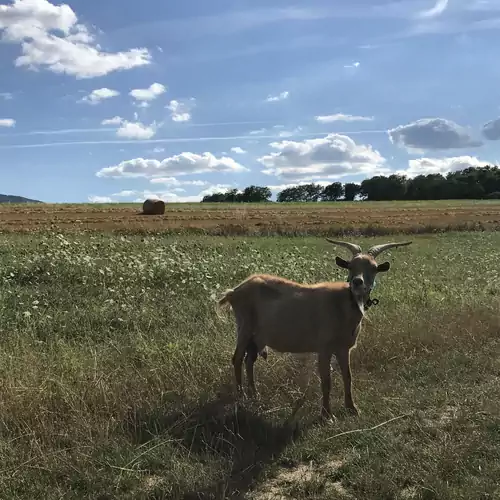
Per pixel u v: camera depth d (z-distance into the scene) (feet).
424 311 34.60
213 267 45.24
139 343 27.04
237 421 20.68
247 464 17.95
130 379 22.58
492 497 15.65
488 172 386.32
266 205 215.92
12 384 20.75
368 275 22.43
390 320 32.07
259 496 16.26
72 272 41.52
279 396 23.17
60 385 21.03
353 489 16.57
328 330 22.30
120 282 38.91
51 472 16.90
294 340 22.97
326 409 21.77
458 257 65.92
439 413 21.63
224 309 32.89
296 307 22.80
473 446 18.38
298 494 16.33
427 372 26.05
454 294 40.78
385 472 17.12
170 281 40.88
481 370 26.27
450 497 15.76
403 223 118.21
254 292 23.95
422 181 383.86
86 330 29.96
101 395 21.06
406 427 20.29
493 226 115.34
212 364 24.86
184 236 86.63
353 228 104.12
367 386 24.53
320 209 178.09
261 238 88.17
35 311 32.40
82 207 171.01
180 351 25.57
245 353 25.75
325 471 17.58
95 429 19.15
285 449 18.86
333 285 23.08
